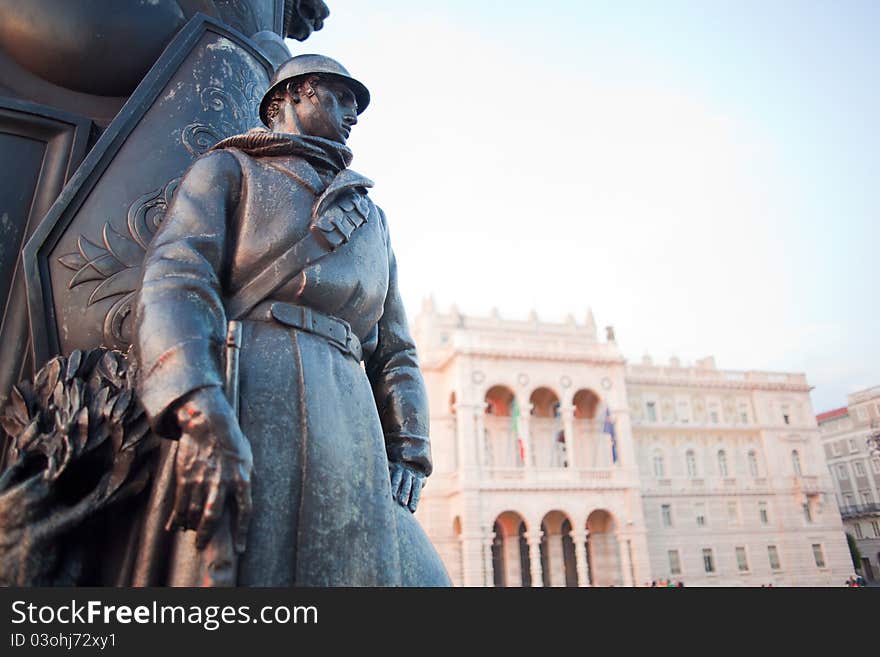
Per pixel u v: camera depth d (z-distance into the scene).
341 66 1.03
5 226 1.08
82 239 1.01
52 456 0.75
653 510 31.00
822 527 32.28
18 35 1.22
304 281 0.86
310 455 0.78
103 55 1.25
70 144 1.17
